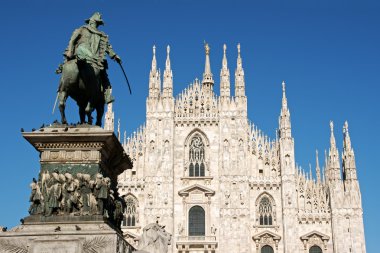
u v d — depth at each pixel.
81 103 18.84
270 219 85.88
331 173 86.12
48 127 17.66
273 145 89.12
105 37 19.12
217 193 87.00
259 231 85.25
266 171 87.88
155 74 92.00
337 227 83.75
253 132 89.88
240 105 90.50
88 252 15.62
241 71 92.44
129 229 85.06
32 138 17.06
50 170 16.98
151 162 87.44
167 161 87.62
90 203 16.52
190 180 88.00
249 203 86.31
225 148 88.31
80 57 18.05
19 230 16.17
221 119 90.00
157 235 28.84
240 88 91.56
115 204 17.86
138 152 88.88
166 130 89.12
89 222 16.27
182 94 91.94
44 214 16.42
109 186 16.83
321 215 85.06
